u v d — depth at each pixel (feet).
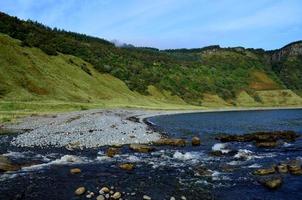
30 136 128.47
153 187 66.08
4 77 313.73
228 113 431.84
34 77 352.28
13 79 321.73
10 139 125.90
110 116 241.14
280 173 78.18
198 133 173.06
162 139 126.93
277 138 142.20
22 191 62.44
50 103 300.20
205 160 93.97
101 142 119.85
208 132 179.52
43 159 91.56
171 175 75.92
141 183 68.59
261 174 77.15
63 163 86.38
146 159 94.22
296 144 127.13
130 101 474.08
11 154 97.35
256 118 322.75
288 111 502.79
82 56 544.21
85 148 109.70
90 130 145.18
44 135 130.72
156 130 177.99
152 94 565.94
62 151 103.55
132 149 109.70
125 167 81.51
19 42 407.64
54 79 384.27
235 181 71.72
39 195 60.44
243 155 100.58
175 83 645.10
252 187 67.62
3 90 296.10
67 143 116.37
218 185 68.74
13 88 309.42
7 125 169.27
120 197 59.93
